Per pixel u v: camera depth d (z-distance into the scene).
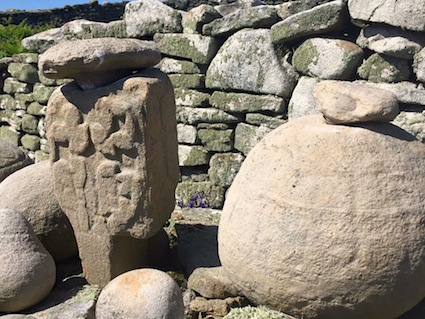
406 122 4.13
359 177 2.78
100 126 3.48
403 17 4.07
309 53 4.57
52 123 3.64
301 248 2.76
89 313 3.37
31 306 3.48
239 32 5.00
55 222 3.92
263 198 2.92
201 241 4.05
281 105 4.82
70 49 3.36
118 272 3.69
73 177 3.66
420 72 4.09
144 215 3.52
